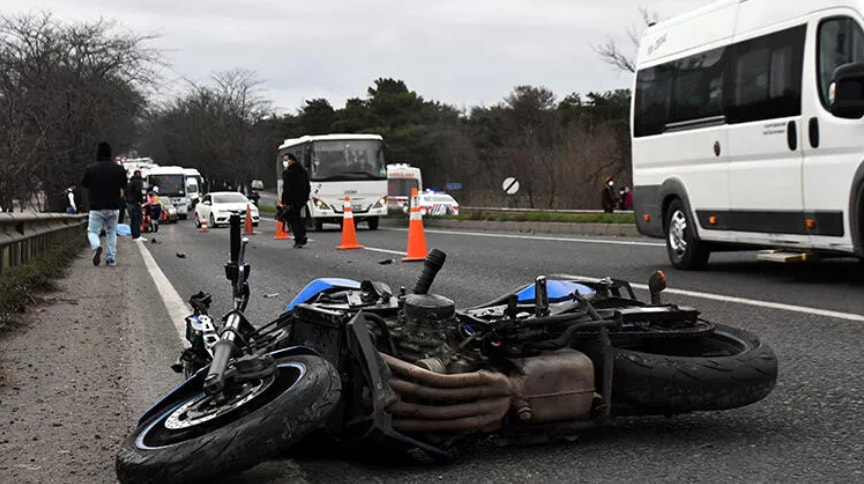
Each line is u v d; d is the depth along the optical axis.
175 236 32.44
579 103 92.62
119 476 3.72
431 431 4.14
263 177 113.25
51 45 36.62
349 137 34.44
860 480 3.99
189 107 106.44
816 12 10.54
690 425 4.94
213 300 11.10
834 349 6.81
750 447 4.51
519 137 82.62
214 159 109.12
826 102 10.35
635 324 4.77
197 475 3.52
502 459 4.41
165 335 8.40
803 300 9.40
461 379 4.11
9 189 23.75
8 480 4.33
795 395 5.50
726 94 12.06
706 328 4.79
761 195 11.45
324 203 33.78
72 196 35.34
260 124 105.25
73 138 36.84
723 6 12.33
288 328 4.93
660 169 13.63
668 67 13.48
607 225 23.84
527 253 17.03
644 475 4.12
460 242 21.67
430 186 95.88
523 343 4.39
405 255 18.30
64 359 7.18
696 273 12.63
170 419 3.94
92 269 16.28
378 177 34.16
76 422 5.31
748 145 11.64
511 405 4.25
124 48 40.28
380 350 4.29
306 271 14.91
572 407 4.33
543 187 66.38
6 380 6.32
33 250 15.95
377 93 105.00
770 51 11.27
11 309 9.40
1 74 29.67
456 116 105.44
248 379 3.81
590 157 65.00
